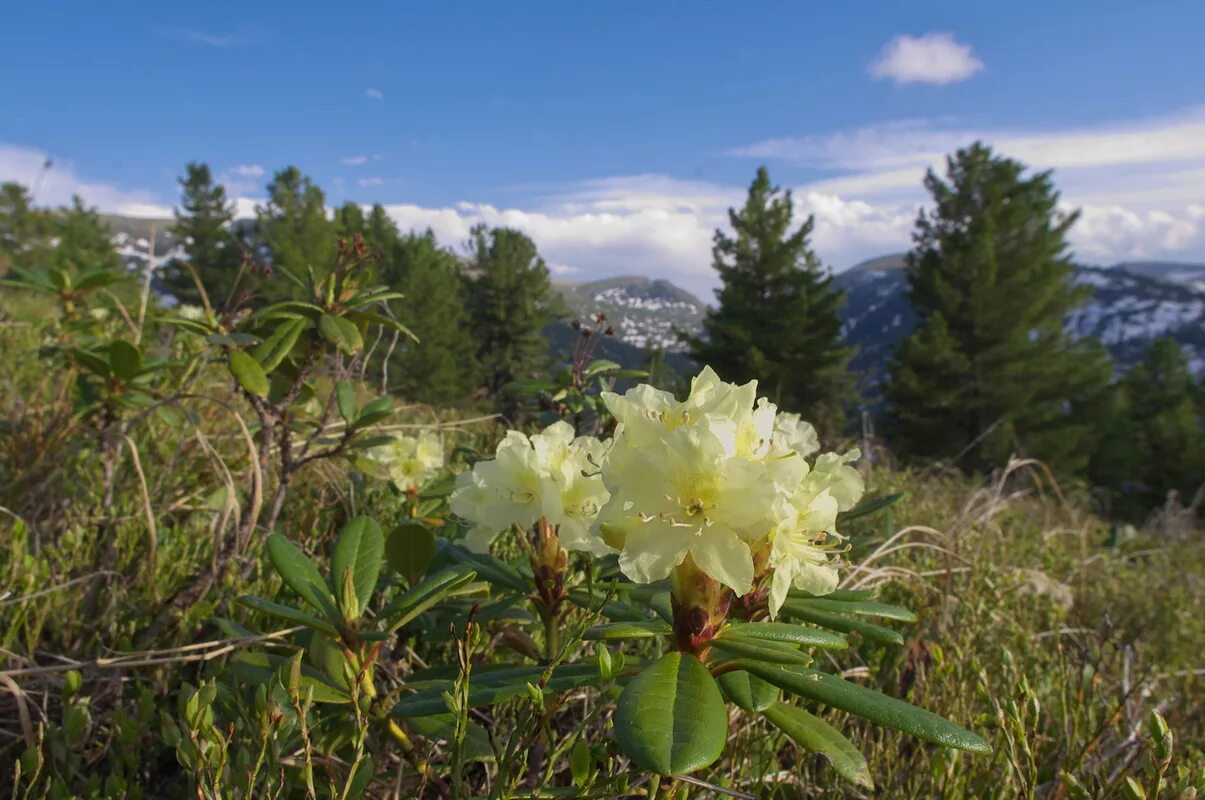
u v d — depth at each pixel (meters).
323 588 1.68
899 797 1.87
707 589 1.35
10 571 2.36
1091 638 2.93
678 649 1.37
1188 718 2.77
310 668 1.63
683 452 1.29
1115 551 6.42
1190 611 4.46
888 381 25.44
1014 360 24.02
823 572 1.41
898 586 3.22
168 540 2.77
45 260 38.56
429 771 1.61
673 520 1.30
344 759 1.79
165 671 2.09
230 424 3.90
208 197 39.00
